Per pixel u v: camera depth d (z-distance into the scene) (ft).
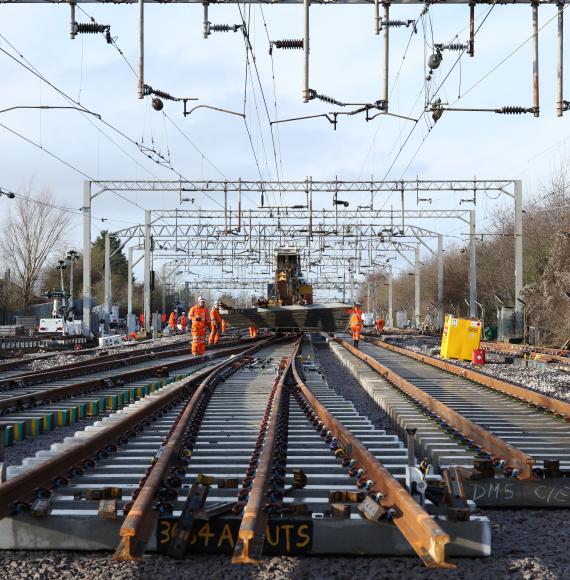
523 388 43.91
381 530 17.12
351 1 43.14
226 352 95.20
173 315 188.75
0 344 105.81
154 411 34.35
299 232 173.58
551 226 165.37
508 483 21.90
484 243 219.20
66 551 17.46
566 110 43.65
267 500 17.93
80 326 164.45
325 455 25.91
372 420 39.11
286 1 43.27
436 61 46.11
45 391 43.45
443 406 33.60
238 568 16.24
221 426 32.68
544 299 131.03
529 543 18.25
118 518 17.43
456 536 16.89
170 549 16.65
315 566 16.44
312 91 41.63
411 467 18.29
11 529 17.43
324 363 85.10
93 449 24.73
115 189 125.90
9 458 29.25
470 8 43.75
